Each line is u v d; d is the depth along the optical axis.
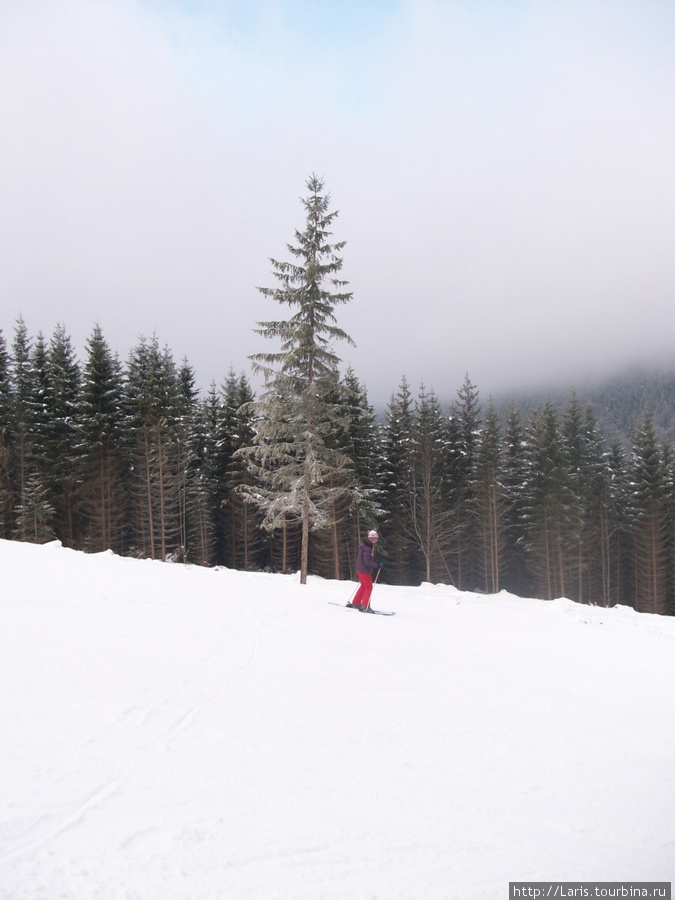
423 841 3.15
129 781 3.44
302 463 18.45
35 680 4.95
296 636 7.52
